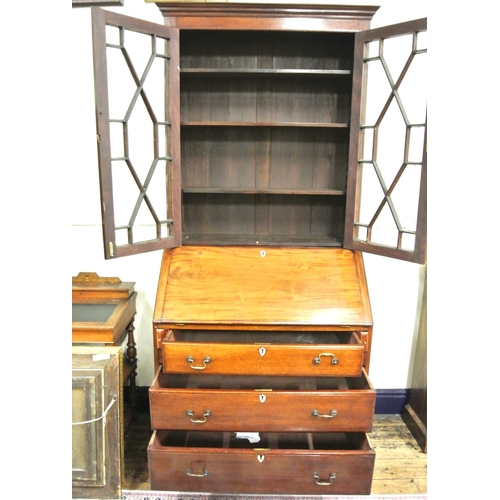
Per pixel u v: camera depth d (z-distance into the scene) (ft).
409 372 7.75
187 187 6.74
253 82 6.57
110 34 6.56
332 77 6.36
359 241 6.00
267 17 5.65
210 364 5.37
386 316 7.63
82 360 5.67
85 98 6.93
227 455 5.10
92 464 5.68
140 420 7.56
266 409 5.20
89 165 7.12
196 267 6.15
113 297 6.93
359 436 5.51
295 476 5.14
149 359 7.74
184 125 6.14
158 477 5.17
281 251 6.29
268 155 6.75
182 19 5.66
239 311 5.80
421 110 7.00
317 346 5.33
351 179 5.95
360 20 5.69
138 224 7.18
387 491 6.09
